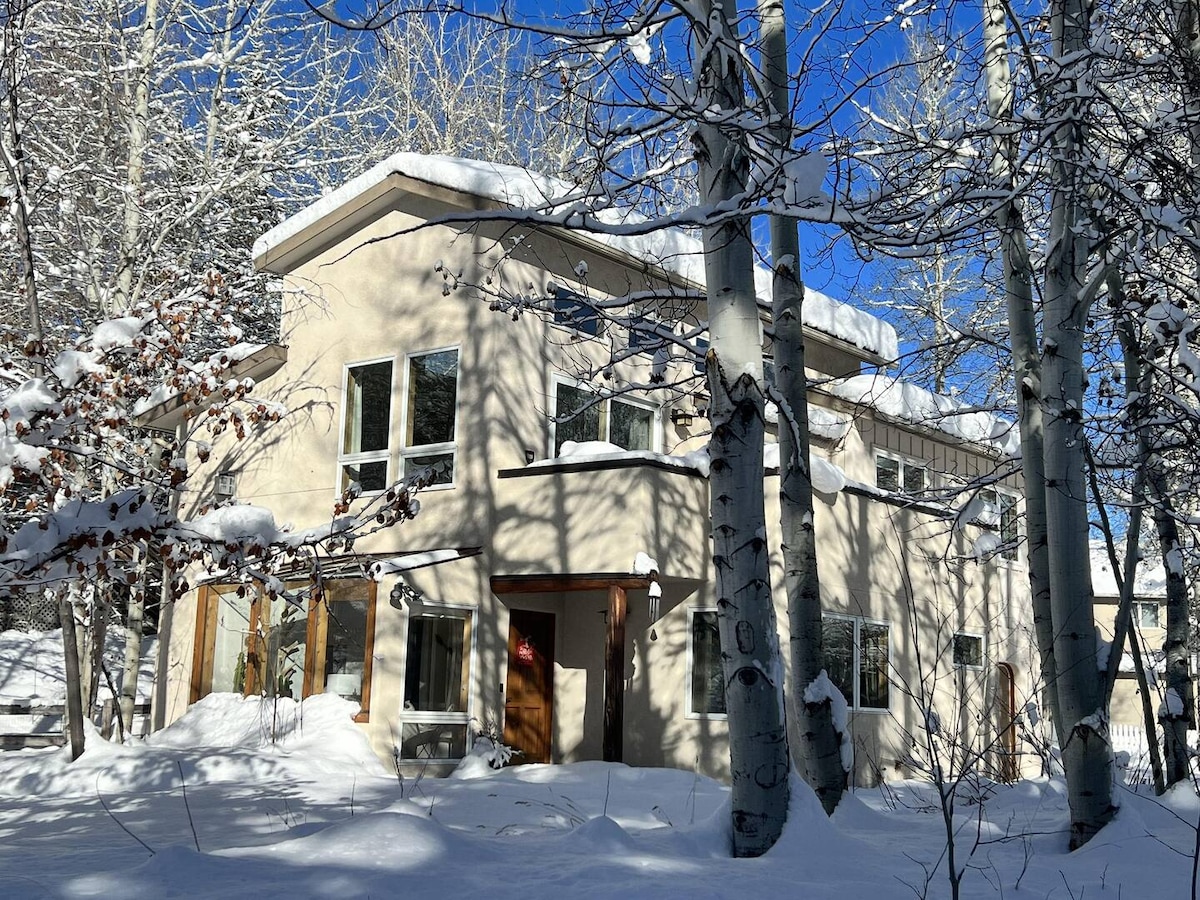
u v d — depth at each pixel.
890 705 17.92
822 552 16.91
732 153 7.11
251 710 16.58
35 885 5.41
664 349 11.59
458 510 16.59
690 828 7.47
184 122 26.00
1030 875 6.87
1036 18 10.44
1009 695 21.12
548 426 17.08
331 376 18.20
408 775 15.16
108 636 24.75
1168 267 10.75
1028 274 10.23
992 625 20.92
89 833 9.21
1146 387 10.51
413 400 17.31
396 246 17.80
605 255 17.02
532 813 10.52
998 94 10.27
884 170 8.04
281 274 19.33
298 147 26.70
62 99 21.28
